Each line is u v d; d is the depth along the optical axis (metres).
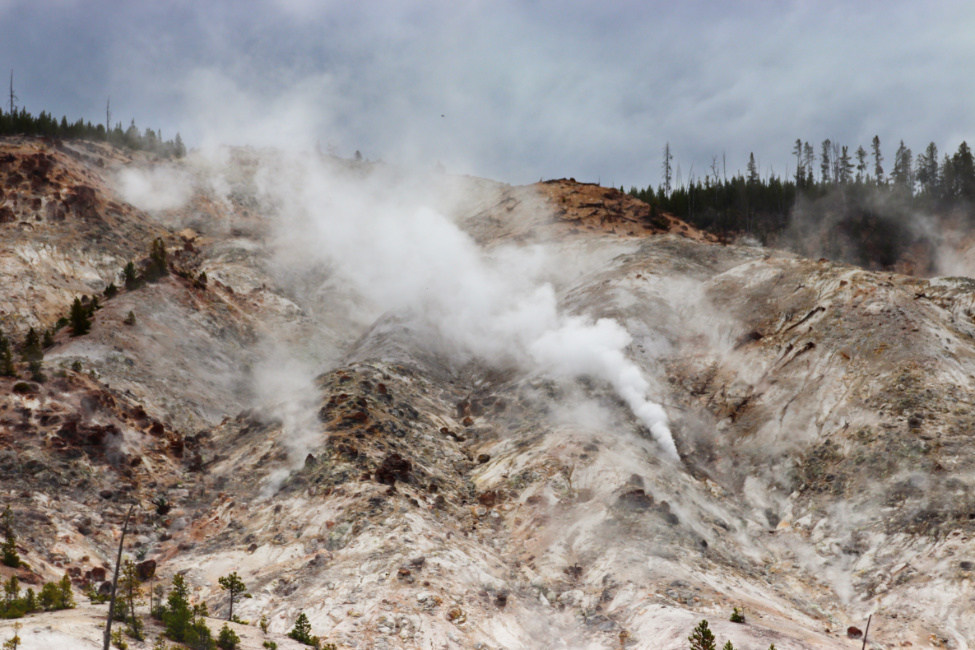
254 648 36.06
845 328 71.44
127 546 52.28
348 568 46.88
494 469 62.53
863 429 60.44
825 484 58.16
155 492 58.66
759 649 36.97
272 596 44.72
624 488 55.72
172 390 75.25
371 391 70.88
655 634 40.16
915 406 60.03
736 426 68.94
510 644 42.19
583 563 50.28
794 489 59.81
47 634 31.66
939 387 61.44
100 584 45.72
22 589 41.16
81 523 52.00
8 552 44.28
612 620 43.59
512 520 55.97
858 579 49.31
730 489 62.47
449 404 76.69
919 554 48.81
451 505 57.66
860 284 76.00
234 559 49.75
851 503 55.19
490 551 52.31
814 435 63.47
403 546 48.47
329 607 42.72
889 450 57.19
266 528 53.12
